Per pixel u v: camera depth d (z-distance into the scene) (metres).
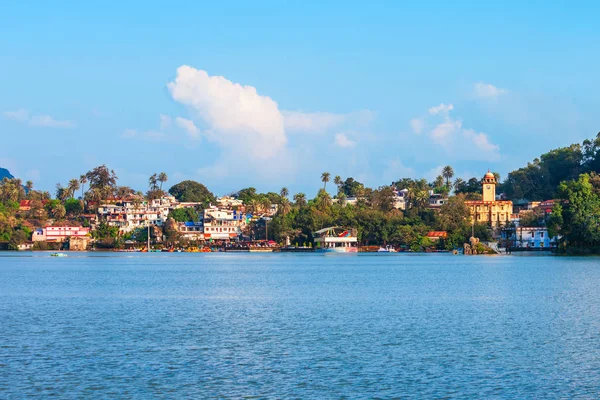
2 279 137.12
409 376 48.31
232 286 119.00
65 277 142.88
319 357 54.38
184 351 56.75
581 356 54.19
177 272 161.50
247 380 47.38
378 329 67.56
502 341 60.56
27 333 65.38
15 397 43.44
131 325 70.56
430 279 131.88
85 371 49.75
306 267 184.75
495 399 42.97
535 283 118.31
